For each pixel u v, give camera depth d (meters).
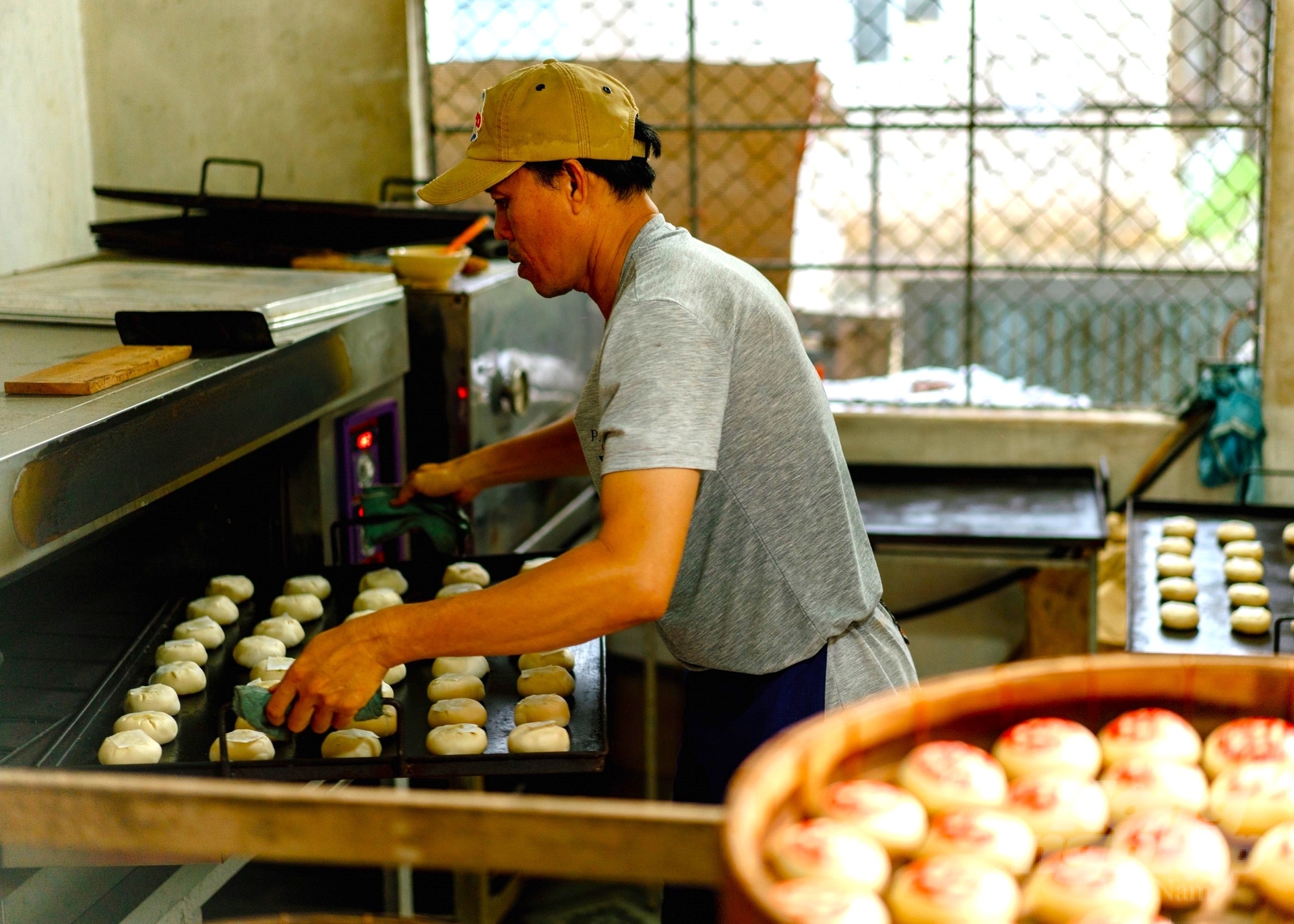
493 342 2.64
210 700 1.76
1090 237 4.94
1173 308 4.03
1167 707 0.92
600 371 1.41
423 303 2.49
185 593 2.11
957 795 0.84
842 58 3.33
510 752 1.55
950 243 5.00
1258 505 2.79
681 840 0.71
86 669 1.86
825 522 1.55
